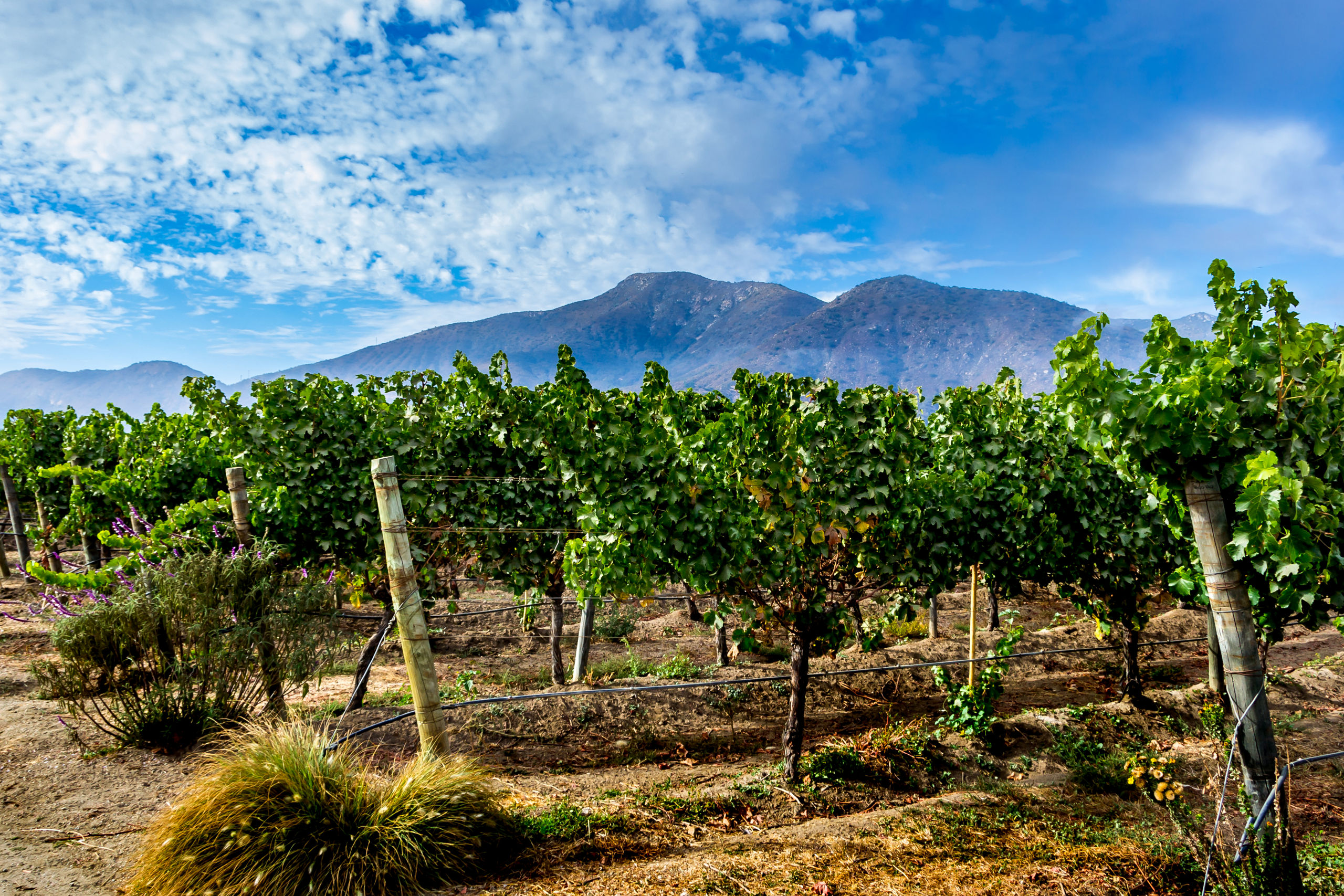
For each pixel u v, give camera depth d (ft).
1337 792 20.40
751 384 19.38
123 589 19.16
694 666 33.22
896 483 20.68
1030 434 26.81
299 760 13.82
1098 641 37.17
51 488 46.11
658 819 16.98
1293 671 31.89
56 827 14.80
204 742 18.35
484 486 25.59
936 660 33.58
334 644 20.90
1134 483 24.84
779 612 20.33
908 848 15.30
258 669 19.62
